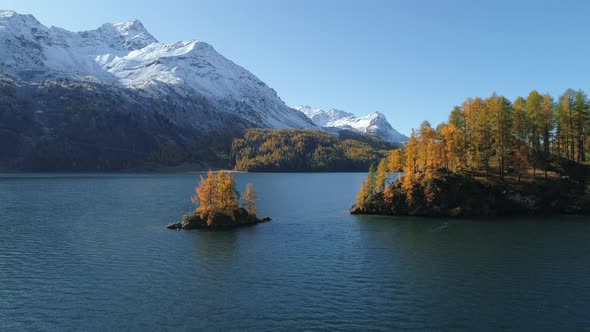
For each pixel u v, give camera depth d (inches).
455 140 4089.6
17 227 3390.7
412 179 4116.6
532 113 4340.6
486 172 4205.2
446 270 2142.0
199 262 2327.8
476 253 2476.6
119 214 4190.5
